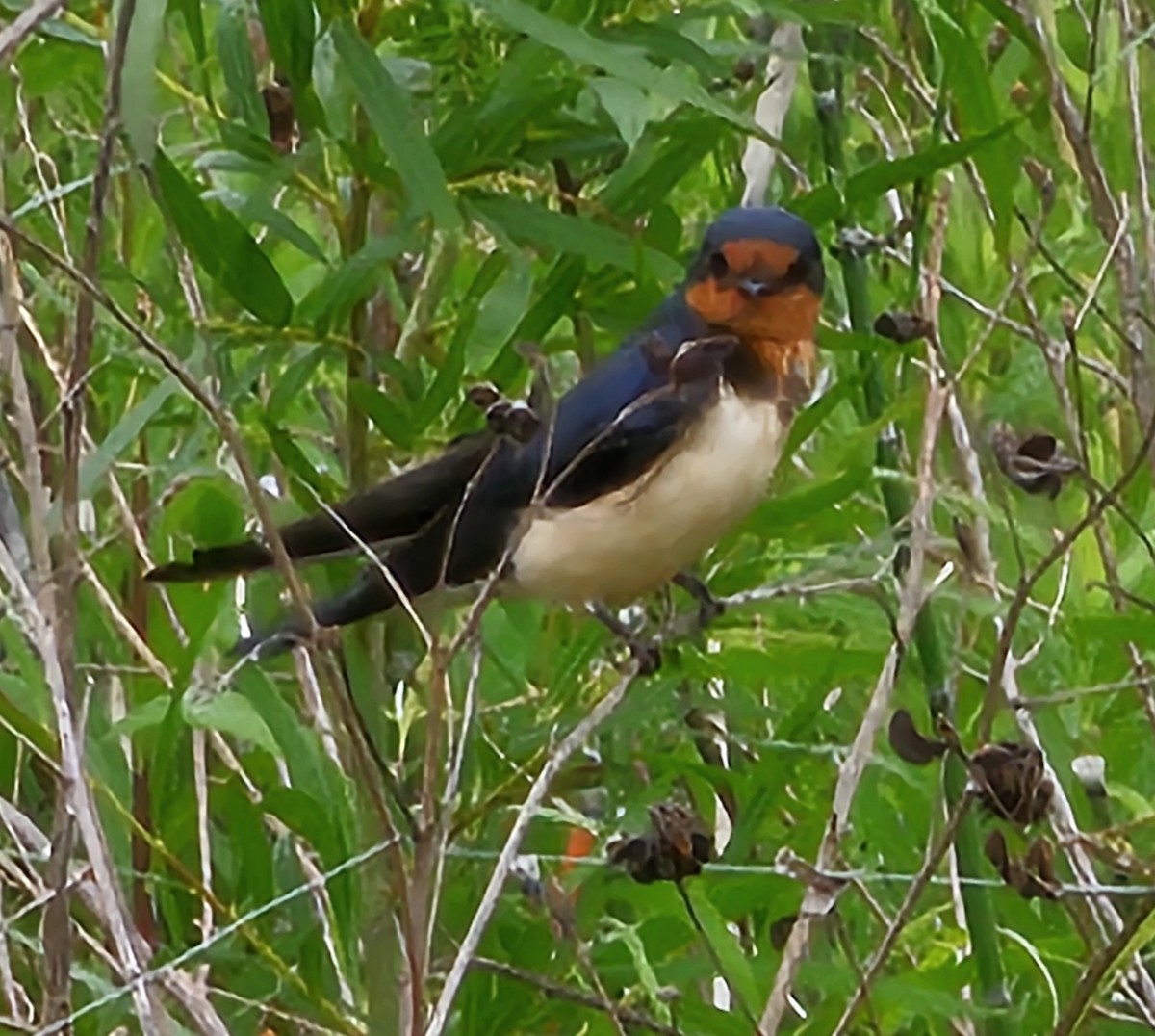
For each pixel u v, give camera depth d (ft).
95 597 26.16
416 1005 16.71
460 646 17.06
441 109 22.08
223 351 21.85
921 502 20.29
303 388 23.63
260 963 22.08
